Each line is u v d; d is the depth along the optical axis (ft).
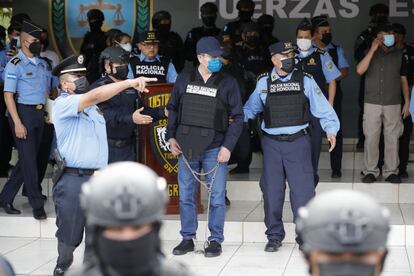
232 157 27.14
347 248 5.74
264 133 20.83
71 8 33.17
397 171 25.94
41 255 21.11
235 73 24.85
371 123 25.62
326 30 26.23
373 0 31.86
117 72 19.52
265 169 20.84
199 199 23.32
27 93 22.79
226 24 30.78
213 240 20.70
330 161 28.45
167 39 27.94
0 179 27.78
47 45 31.07
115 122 20.26
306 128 20.51
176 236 22.49
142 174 6.23
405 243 21.61
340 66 26.61
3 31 28.27
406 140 26.55
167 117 21.57
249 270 19.25
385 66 25.40
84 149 16.78
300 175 20.48
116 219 6.08
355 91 32.12
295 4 32.12
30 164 22.88
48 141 24.98
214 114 20.02
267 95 20.45
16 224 23.24
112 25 32.94
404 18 31.81
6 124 27.63
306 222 5.91
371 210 5.75
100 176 6.28
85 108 16.46
